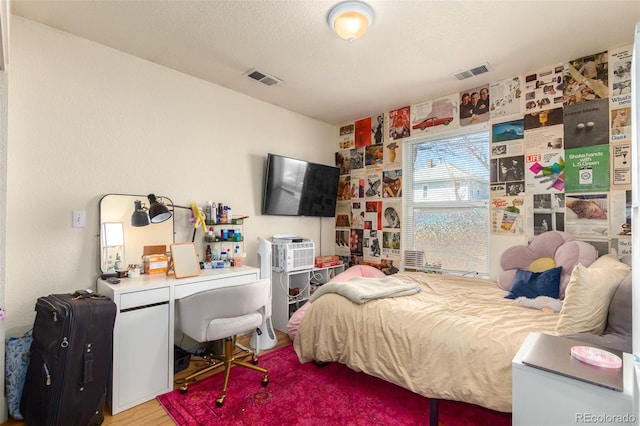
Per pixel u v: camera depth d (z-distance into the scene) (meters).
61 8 1.87
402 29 2.05
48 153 2.05
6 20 1.21
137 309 1.97
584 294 1.56
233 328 2.04
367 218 3.86
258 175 3.31
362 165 3.93
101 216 2.25
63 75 2.11
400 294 2.38
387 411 1.88
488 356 1.58
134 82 2.43
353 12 1.80
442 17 1.93
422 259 3.43
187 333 2.06
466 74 2.73
